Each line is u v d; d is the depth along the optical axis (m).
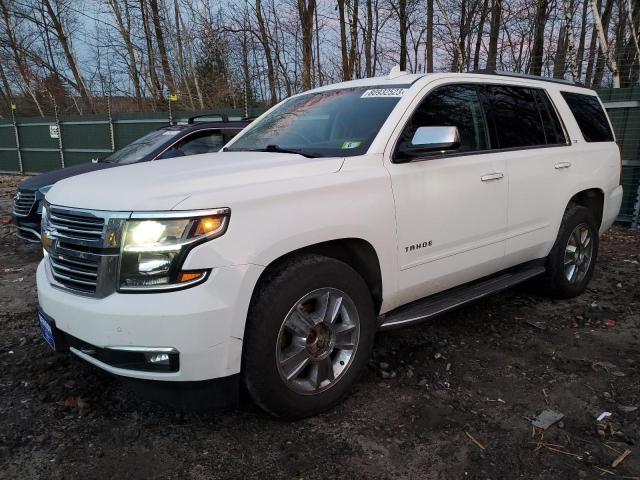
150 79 23.97
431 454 2.67
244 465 2.59
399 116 3.39
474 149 3.81
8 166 20.39
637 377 3.45
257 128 4.24
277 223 2.65
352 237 2.99
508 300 4.92
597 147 4.96
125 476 2.52
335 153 3.28
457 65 17.23
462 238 3.64
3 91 32.25
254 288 2.63
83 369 3.55
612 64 10.44
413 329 4.23
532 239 4.28
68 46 28.33
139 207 2.48
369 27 20.08
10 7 27.72
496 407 3.10
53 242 2.83
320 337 2.93
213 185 2.65
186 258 2.42
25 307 4.87
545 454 2.66
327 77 20.08
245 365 2.66
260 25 19.67
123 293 2.47
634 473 2.52
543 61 17.06
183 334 2.41
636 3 12.13
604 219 5.15
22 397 3.22
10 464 2.60
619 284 5.39
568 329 4.26
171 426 2.91
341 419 2.98
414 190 3.30
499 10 17.36
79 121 17.22
